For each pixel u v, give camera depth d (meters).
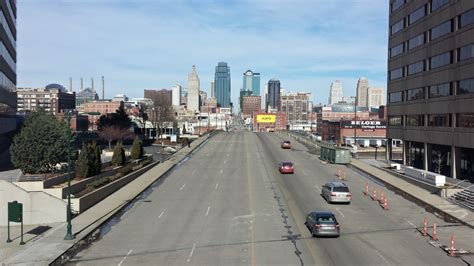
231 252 24.91
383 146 108.19
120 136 93.19
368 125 121.31
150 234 29.08
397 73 71.69
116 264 23.02
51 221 33.22
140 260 23.64
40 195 33.25
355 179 53.69
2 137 84.12
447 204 38.34
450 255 24.53
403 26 69.06
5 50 71.69
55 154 40.31
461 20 51.00
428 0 59.91
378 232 29.44
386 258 23.86
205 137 119.12
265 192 44.41
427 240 27.62
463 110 50.44
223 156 77.38
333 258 23.77
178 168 63.06
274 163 68.12
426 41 60.66
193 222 32.25
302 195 42.91
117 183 45.88
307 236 28.25
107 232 29.80
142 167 58.78
